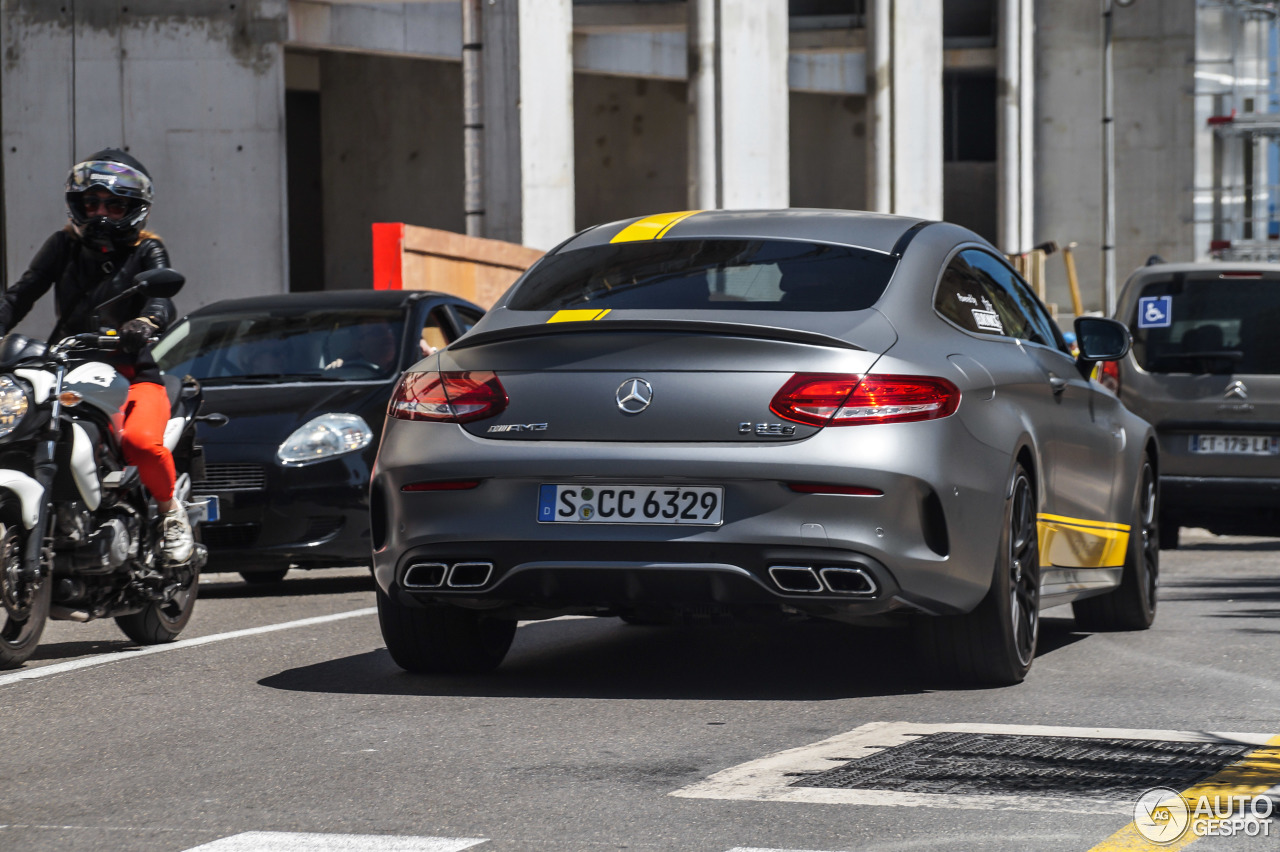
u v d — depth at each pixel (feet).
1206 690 36.81
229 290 185.98
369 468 59.00
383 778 27.94
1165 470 78.48
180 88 185.26
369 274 273.13
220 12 185.37
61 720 33.73
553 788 27.07
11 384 39.78
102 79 185.06
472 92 122.62
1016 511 37.78
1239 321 78.33
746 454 33.81
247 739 31.53
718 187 182.60
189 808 26.00
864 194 305.73
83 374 42.39
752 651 43.57
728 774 27.86
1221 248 299.38
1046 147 306.76
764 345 34.24
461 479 35.50
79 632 48.75
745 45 183.73
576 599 35.32
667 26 234.79
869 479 33.53
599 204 294.25
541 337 35.50
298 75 270.26
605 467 34.37
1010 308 42.57
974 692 36.70
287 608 55.11
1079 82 304.30
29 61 185.26
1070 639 46.80
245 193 185.88
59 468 41.24
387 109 270.67
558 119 170.60
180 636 47.37
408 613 38.50
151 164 185.68
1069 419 42.88
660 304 36.42
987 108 299.79
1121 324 46.80
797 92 293.43
